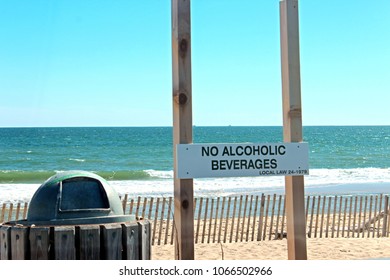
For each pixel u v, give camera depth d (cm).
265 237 1284
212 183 2923
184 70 454
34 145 8019
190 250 447
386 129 19225
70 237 413
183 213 448
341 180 3406
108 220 442
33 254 412
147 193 2422
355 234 1351
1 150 6856
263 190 2575
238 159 465
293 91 493
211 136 13212
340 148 8775
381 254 1073
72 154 6397
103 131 14475
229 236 1303
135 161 5684
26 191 2531
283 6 502
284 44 500
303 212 491
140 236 445
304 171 486
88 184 459
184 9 456
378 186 2914
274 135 13875
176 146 454
